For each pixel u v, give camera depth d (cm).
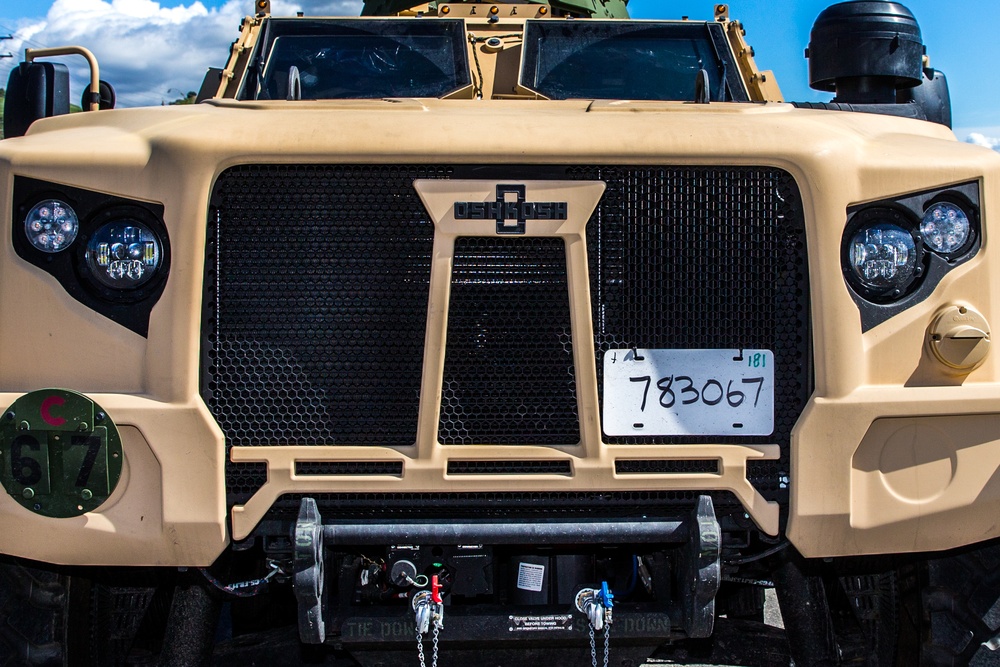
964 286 271
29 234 264
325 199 264
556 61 450
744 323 268
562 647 284
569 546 292
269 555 283
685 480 267
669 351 267
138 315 262
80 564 268
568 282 261
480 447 264
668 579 292
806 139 264
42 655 278
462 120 265
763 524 270
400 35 458
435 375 261
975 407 267
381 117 267
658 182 265
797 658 303
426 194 259
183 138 258
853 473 268
